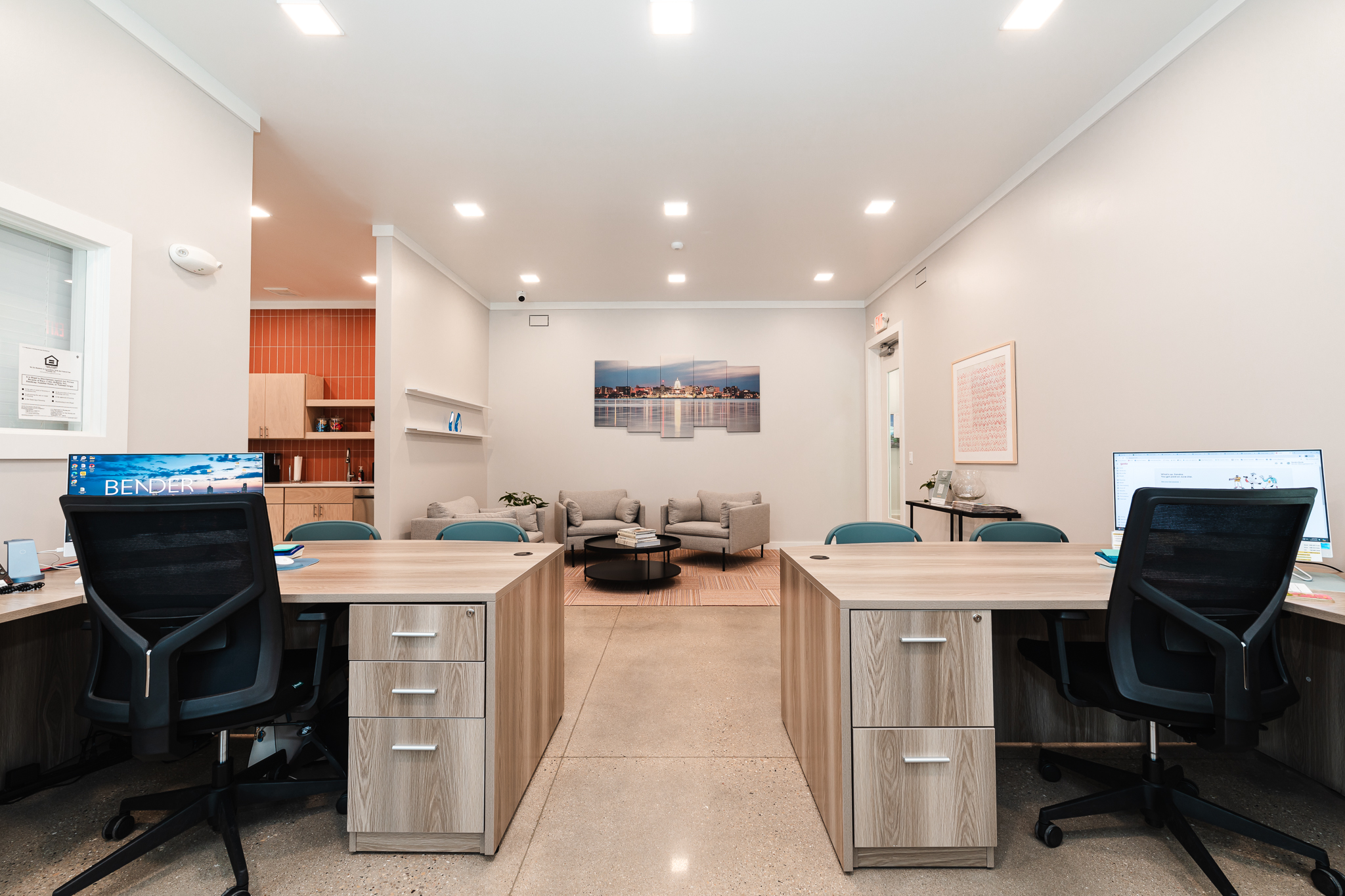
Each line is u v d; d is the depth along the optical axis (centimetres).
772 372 667
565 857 155
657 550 473
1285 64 197
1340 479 184
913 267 518
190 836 164
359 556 221
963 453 426
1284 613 205
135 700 130
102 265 215
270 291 606
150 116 233
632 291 626
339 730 207
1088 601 149
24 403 198
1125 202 269
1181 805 156
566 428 664
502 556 220
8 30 185
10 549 162
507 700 166
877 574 184
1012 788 189
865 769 148
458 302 569
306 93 277
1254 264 209
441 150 331
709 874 149
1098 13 226
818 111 293
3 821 174
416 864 152
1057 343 320
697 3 222
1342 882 138
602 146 326
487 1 220
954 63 256
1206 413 229
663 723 236
